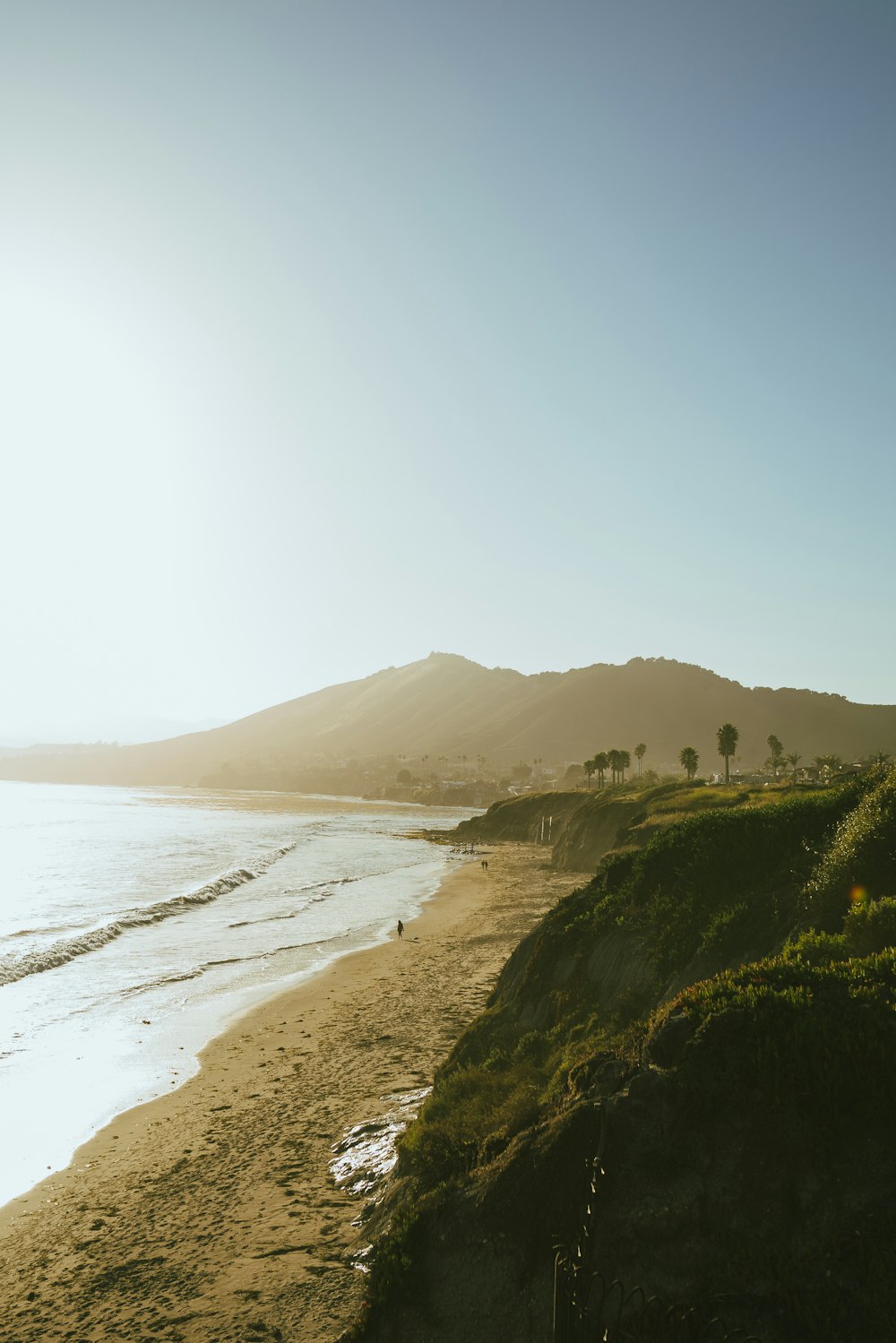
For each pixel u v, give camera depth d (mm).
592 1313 6691
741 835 15797
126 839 122375
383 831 158250
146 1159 16562
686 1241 6707
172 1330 9820
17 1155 17375
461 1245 8070
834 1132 6742
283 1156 15625
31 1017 28516
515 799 147625
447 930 46281
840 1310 5941
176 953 39906
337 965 36625
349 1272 10312
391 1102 18062
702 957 13156
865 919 9867
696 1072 7395
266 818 197875
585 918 17828
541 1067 13727
